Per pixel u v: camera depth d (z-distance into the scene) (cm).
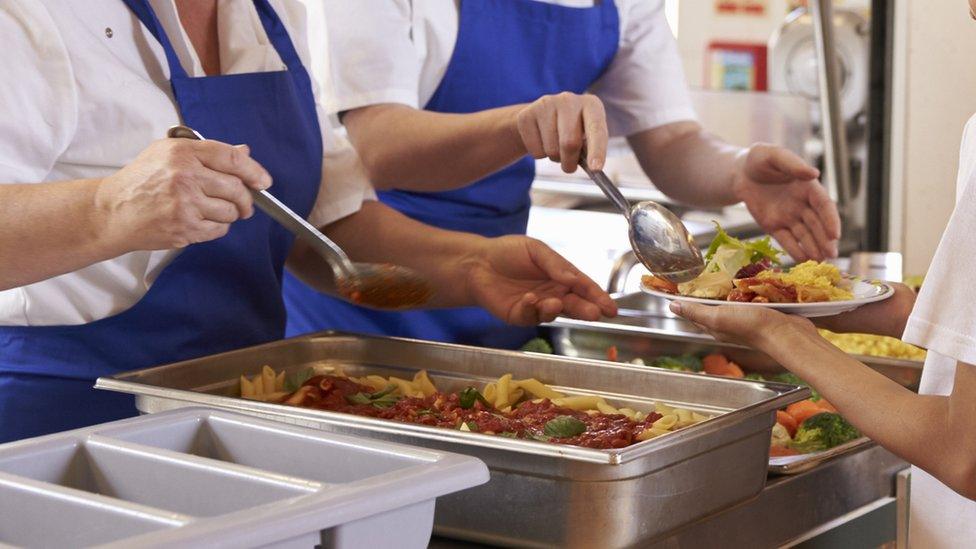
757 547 139
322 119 198
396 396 164
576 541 118
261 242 178
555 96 182
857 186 396
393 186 220
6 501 98
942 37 376
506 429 140
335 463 110
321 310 235
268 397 161
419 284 164
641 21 250
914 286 263
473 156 204
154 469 106
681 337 210
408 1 221
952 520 149
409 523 97
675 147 251
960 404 123
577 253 309
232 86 172
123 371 165
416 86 225
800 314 156
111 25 158
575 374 163
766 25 427
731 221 347
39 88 148
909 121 385
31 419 161
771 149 226
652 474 119
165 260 166
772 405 134
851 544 153
